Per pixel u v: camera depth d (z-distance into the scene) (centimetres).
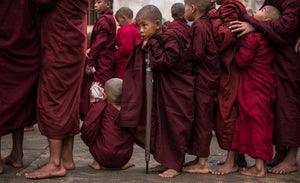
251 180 293
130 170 321
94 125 307
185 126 299
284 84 314
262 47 308
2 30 274
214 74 309
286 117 312
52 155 291
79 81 301
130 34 487
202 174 308
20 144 324
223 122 313
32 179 285
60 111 288
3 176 293
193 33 304
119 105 314
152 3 975
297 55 316
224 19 315
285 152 344
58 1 285
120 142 307
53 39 288
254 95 308
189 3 321
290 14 309
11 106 282
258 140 301
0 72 278
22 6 278
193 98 304
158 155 301
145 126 307
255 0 923
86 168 326
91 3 946
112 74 495
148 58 301
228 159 318
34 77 292
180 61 297
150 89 300
